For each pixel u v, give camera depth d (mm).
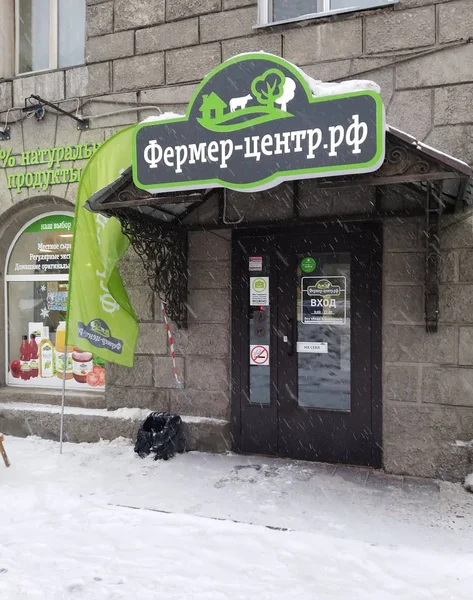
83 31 6930
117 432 6156
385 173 3979
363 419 5391
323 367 5586
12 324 7348
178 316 5902
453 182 4320
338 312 5535
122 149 5516
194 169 4242
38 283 7184
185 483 5008
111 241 5551
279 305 5699
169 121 4297
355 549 3742
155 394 6176
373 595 3234
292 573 3490
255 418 5781
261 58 4012
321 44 5523
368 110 3734
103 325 5598
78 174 6500
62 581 3428
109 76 6383
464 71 5051
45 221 7109
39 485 4965
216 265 5906
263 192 5668
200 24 5996
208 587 3348
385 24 5301
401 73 5246
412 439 5168
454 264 5023
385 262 5273
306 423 5602
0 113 6879
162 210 5477
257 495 4719
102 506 4516
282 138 3977
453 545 3836
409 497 4664
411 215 5094
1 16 7062
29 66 7254
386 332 5266
